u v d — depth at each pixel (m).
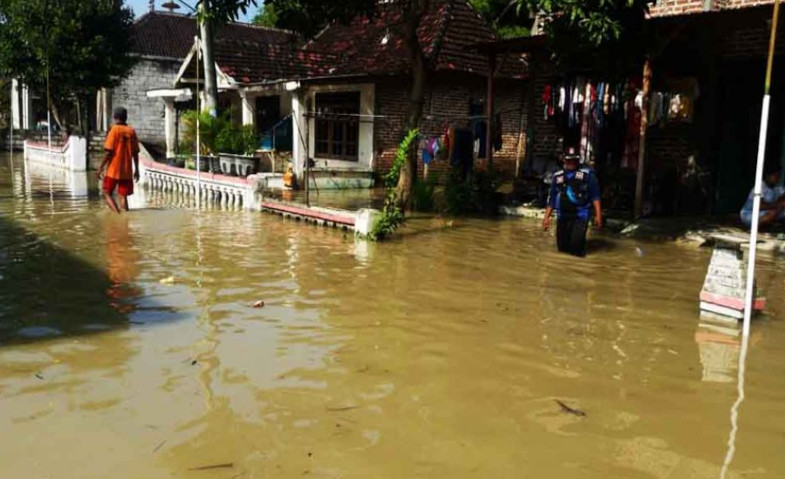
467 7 20.97
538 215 13.70
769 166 11.86
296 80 18.66
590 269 8.95
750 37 12.60
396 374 5.12
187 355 5.42
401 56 19.89
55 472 3.64
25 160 29.03
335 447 3.96
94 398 4.57
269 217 13.50
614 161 14.23
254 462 3.77
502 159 20.91
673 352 5.75
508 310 6.94
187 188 17.73
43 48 26.27
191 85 25.09
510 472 3.72
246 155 19.23
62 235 10.77
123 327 6.11
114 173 13.51
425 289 7.73
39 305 6.76
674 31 11.23
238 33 36.78
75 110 38.59
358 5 13.32
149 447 3.92
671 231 11.41
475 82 19.78
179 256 9.34
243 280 8.00
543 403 4.65
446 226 12.49
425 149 17.09
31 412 4.34
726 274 6.84
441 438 4.10
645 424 4.35
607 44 11.23
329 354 5.52
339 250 10.03
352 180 19.28
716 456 3.94
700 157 13.32
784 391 4.93
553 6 9.98
